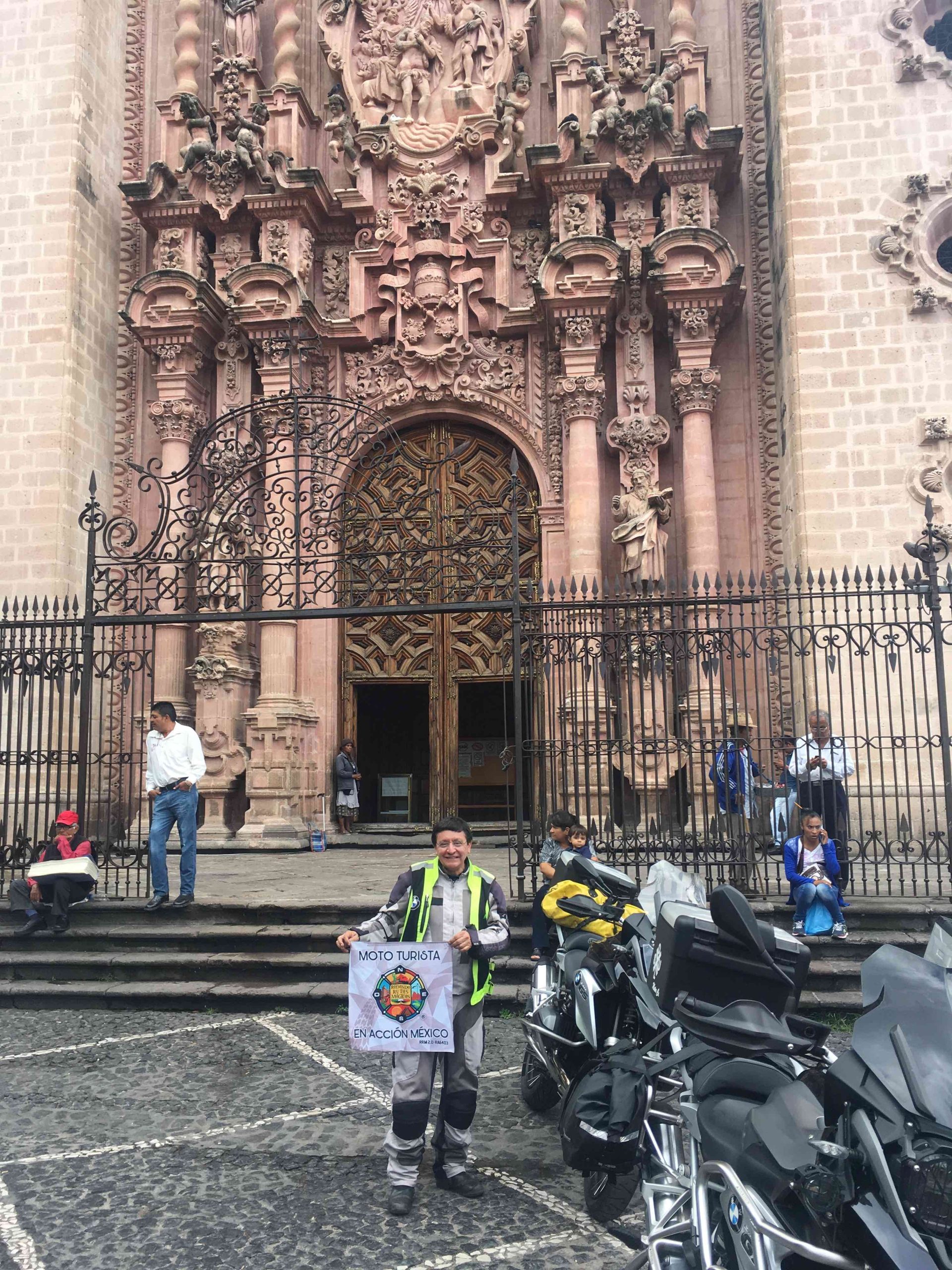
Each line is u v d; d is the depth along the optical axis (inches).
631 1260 150.9
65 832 372.5
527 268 675.4
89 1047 277.9
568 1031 207.9
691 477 611.2
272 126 684.7
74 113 649.6
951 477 536.1
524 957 331.9
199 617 402.6
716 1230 125.0
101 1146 205.3
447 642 664.4
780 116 576.7
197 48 716.0
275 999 315.3
